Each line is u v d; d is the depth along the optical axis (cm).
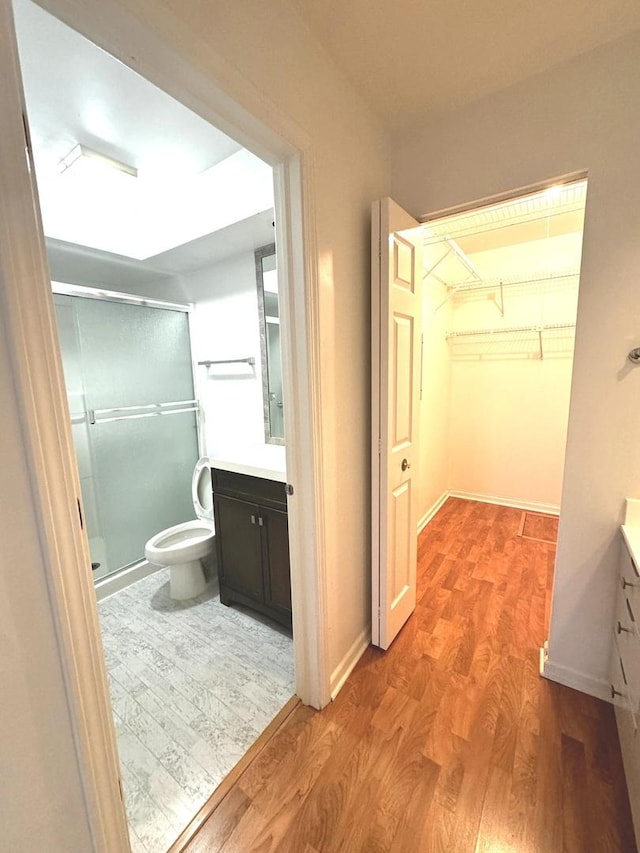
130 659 175
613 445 139
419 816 109
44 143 167
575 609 151
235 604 216
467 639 183
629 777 111
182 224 213
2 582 61
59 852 72
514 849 101
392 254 148
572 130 133
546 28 116
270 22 100
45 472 64
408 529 189
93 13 67
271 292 230
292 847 103
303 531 139
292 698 151
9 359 60
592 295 136
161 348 278
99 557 245
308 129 117
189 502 302
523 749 128
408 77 134
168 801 115
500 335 352
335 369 141
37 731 67
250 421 261
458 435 386
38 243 61
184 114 148
